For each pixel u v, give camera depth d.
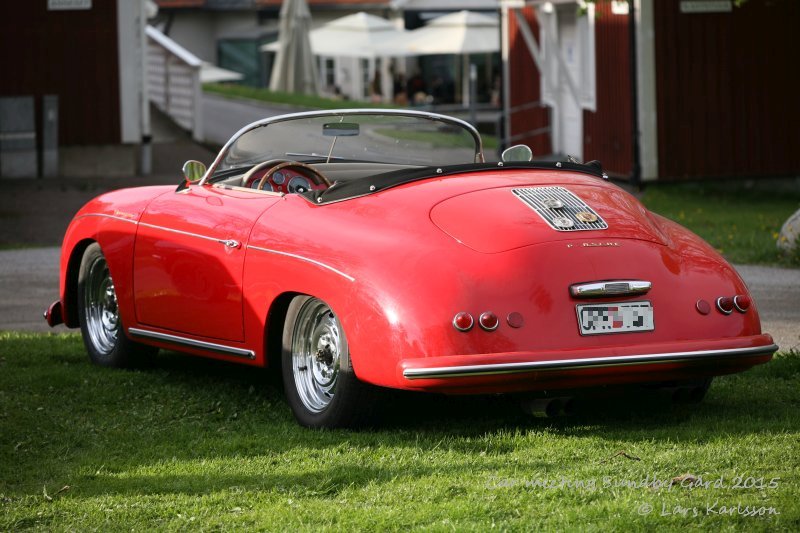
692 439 7.69
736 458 7.13
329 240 8.29
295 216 8.79
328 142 10.44
